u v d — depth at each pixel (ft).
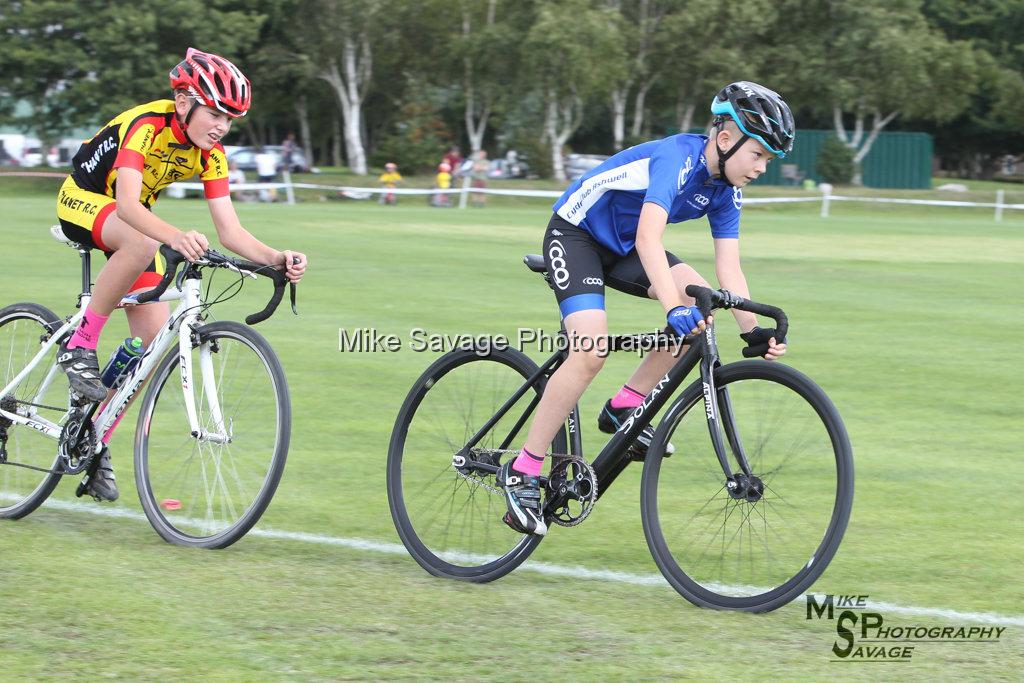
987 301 143.23
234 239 52.44
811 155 551.18
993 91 653.30
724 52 522.47
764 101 43.62
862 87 528.22
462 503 50.90
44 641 38.68
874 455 69.62
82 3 457.27
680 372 46.19
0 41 455.63
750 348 44.98
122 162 49.34
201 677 36.01
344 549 51.11
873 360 100.63
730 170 44.78
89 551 49.21
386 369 92.53
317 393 83.66
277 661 37.45
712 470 46.34
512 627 41.34
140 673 36.22
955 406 83.05
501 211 339.98
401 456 50.47
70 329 55.42
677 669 37.45
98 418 53.93
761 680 36.55
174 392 52.70
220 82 49.49
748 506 45.52
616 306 132.67
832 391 87.81
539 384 49.16
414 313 122.93
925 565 49.93
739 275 48.19
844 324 122.11
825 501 43.86
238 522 49.78
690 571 45.62
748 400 45.32
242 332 50.37
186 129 50.24
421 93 573.74
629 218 46.88
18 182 391.45
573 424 48.32
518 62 515.91
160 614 41.50
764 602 43.19
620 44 501.56
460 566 47.85
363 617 42.01
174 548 50.26
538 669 37.27
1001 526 55.98
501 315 122.21
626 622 42.24
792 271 178.29
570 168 529.45
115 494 54.70
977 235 270.26
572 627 41.52
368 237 225.76
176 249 47.67
